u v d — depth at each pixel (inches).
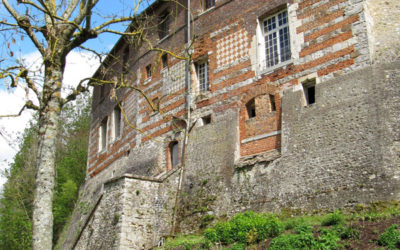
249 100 744.3
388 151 538.3
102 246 724.7
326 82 640.4
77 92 471.8
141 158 958.4
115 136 1199.6
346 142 579.5
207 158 758.5
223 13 848.3
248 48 780.0
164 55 996.6
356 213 526.3
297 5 719.1
